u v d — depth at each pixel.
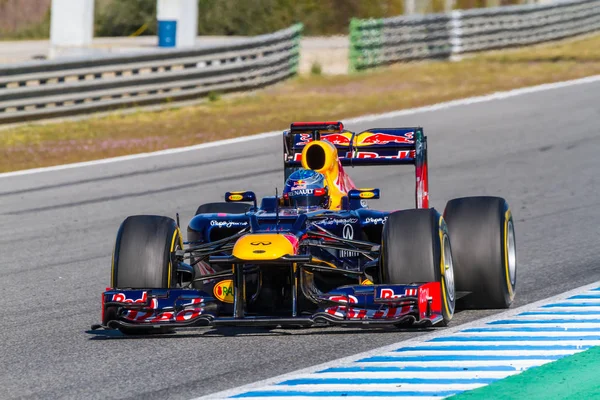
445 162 54.22
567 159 53.78
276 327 24.19
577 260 31.75
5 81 66.19
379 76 100.12
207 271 25.98
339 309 22.06
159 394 18.88
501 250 24.70
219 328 24.47
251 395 18.44
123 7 145.75
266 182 49.25
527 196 44.62
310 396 18.20
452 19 113.12
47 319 26.42
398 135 28.02
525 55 115.06
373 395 18.16
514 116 70.00
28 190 49.25
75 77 75.31
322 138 28.52
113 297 22.66
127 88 74.19
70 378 20.38
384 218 25.56
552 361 20.17
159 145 62.12
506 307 25.39
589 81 87.38
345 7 152.75
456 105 76.50
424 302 21.94
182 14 102.62
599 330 22.59
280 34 92.81
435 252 22.52
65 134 65.88
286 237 22.22
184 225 40.47
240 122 70.62
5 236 39.25
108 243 37.47
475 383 18.80
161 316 22.56
